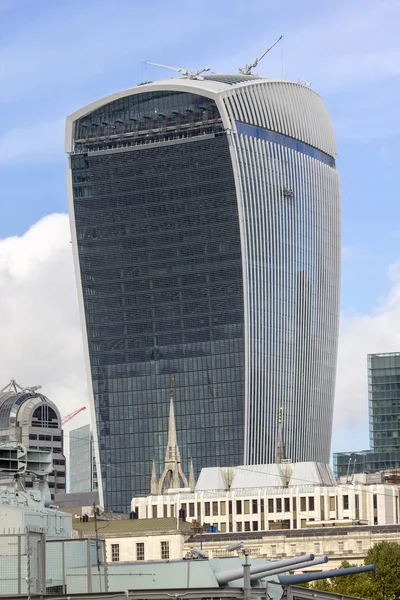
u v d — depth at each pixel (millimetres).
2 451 155125
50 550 130375
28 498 149375
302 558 126188
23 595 117312
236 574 127625
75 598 119000
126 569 148000
